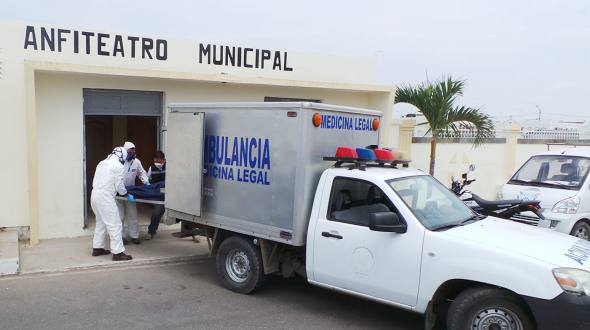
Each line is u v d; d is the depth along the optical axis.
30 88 8.10
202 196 6.92
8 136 8.47
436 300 5.00
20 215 8.66
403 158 6.37
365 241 5.36
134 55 9.48
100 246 8.02
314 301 6.44
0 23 8.31
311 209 5.95
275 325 5.62
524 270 4.49
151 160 12.05
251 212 6.38
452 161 14.05
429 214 5.40
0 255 7.26
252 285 6.49
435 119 11.51
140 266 7.84
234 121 6.55
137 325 5.53
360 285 5.44
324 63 11.59
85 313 5.84
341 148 5.99
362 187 5.61
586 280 4.39
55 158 8.91
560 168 9.95
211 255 7.05
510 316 4.57
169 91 9.77
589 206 9.29
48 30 8.69
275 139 6.09
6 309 5.90
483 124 11.71
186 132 7.07
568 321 4.30
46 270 7.26
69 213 9.12
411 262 5.07
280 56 11.01
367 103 12.08
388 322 5.80
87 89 9.12
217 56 10.28
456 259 4.81
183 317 5.80
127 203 8.86
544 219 8.77
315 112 5.94
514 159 15.23
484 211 8.26
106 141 13.02
